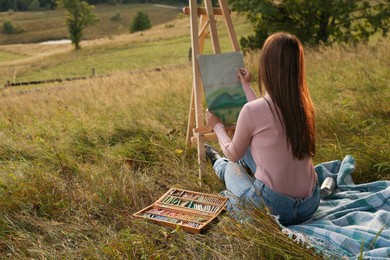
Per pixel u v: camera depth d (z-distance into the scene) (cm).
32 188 387
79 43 5453
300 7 1571
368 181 396
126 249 298
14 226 343
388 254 258
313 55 1163
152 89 852
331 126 507
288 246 271
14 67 3631
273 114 292
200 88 423
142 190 400
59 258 298
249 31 3188
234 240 302
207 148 431
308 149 293
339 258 260
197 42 425
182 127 574
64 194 386
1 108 815
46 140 566
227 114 397
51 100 909
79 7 5075
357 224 308
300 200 299
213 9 435
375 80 741
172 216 351
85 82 1101
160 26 5828
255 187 304
